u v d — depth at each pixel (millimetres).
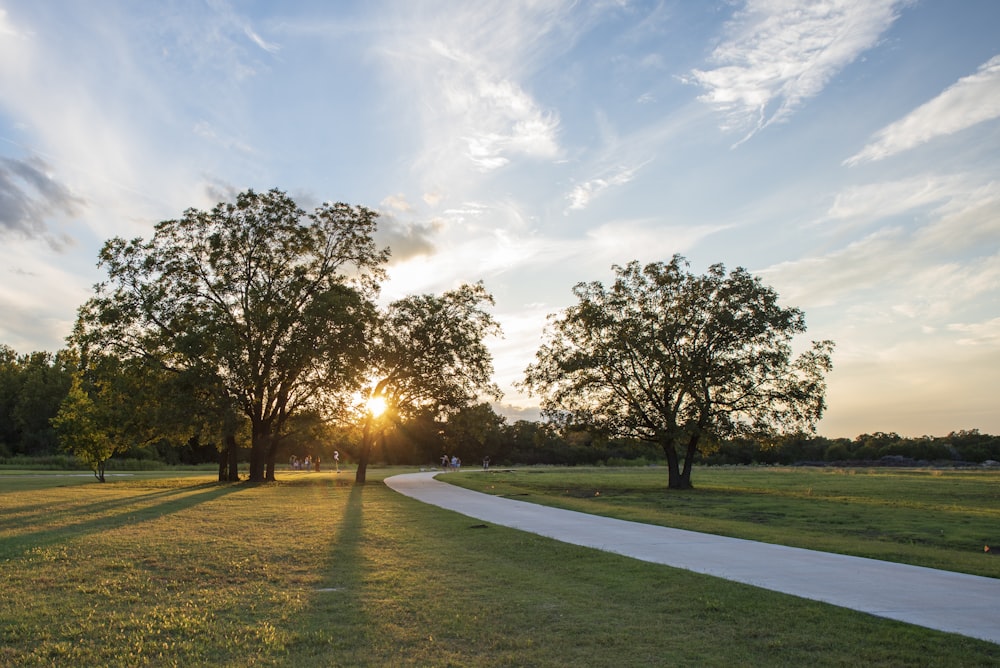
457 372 42875
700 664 6402
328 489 34344
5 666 6340
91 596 9078
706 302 40125
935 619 7832
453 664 6445
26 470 61250
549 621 7910
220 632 7477
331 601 8938
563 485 40469
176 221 42062
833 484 43906
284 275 42969
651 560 11922
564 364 41188
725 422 38656
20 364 104875
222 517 19312
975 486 41250
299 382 42219
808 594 9133
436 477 49250
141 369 40031
